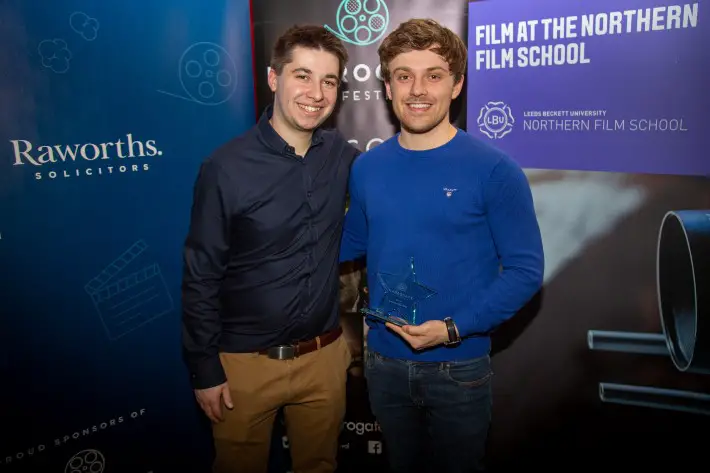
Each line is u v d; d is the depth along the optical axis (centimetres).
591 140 193
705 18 173
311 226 162
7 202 173
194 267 156
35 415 187
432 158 150
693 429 205
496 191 144
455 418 158
